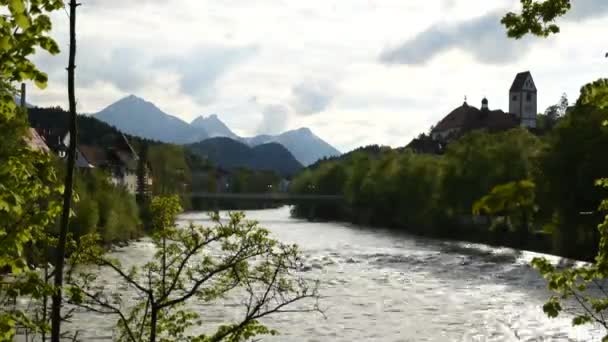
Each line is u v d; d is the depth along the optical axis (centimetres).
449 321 3531
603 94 940
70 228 4747
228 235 1145
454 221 9531
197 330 3011
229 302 3656
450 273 5531
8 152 889
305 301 3909
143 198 11569
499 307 3928
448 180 9219
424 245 8194
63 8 741
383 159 13650
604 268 914
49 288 816
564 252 6500
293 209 19012
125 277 1149
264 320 3384
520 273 5531
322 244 8225
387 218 12338
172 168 13962
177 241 1187
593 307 936
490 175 8256
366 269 5741
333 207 16188
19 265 805
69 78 899
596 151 5869
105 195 7125
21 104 842
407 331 3284
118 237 7288
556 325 3359
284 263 1177
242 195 15175
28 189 855
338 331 3244
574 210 5959
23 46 714
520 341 3069
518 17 880
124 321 1099
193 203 18688
